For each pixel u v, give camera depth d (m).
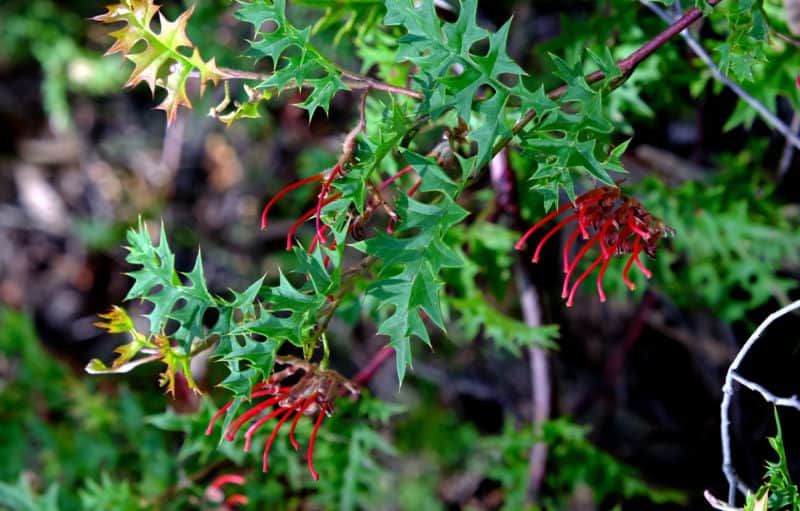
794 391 2.49
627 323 3.02
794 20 1.75
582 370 3.09
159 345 1.36
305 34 1.37
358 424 2.29
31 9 3.80
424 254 1.25
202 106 3.17
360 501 2.44
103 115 4.14
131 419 2.85
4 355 3.35
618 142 2.40
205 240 3.83
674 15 1.88
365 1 1.82
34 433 3.04
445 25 1.26
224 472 2.56
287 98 3.42
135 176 4.08
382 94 1.98
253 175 3.78
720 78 1.86
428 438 3.25
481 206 2.52
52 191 4.21
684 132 2.74
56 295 4.11
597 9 2.26
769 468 1.47
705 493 1.53
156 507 2.54
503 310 2.95
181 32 1.37
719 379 2.81
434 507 3.14
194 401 3.11
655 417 2.95
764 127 2.51
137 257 1.37
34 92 4.23
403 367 1.24
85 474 2.90
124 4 1.34
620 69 1.36
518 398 3.28
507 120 1.44
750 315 2.60
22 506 2.68
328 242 1.60
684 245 2.37
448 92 1.28
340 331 3.40
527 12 3.04
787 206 2.48
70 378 3.26
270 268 3.68
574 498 2.98
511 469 2.61
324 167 2.73
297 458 2.37
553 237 2.79
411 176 2.11
